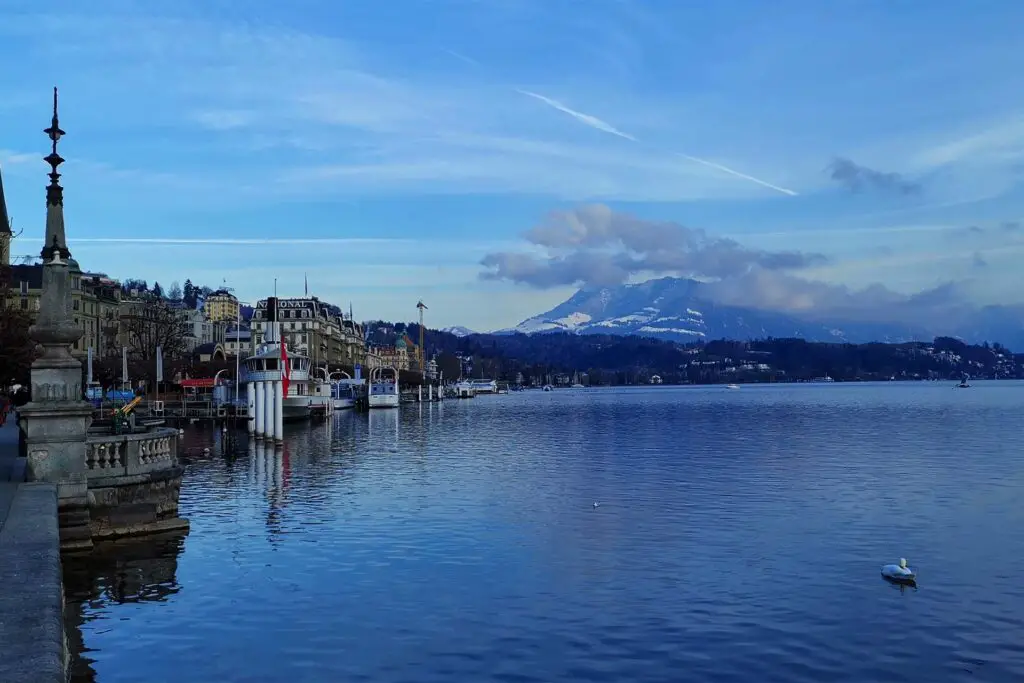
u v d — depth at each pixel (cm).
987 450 7606
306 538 3612
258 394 9631
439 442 9181
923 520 4062
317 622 2481
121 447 3297
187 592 2756
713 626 2491
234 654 2222
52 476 2917
